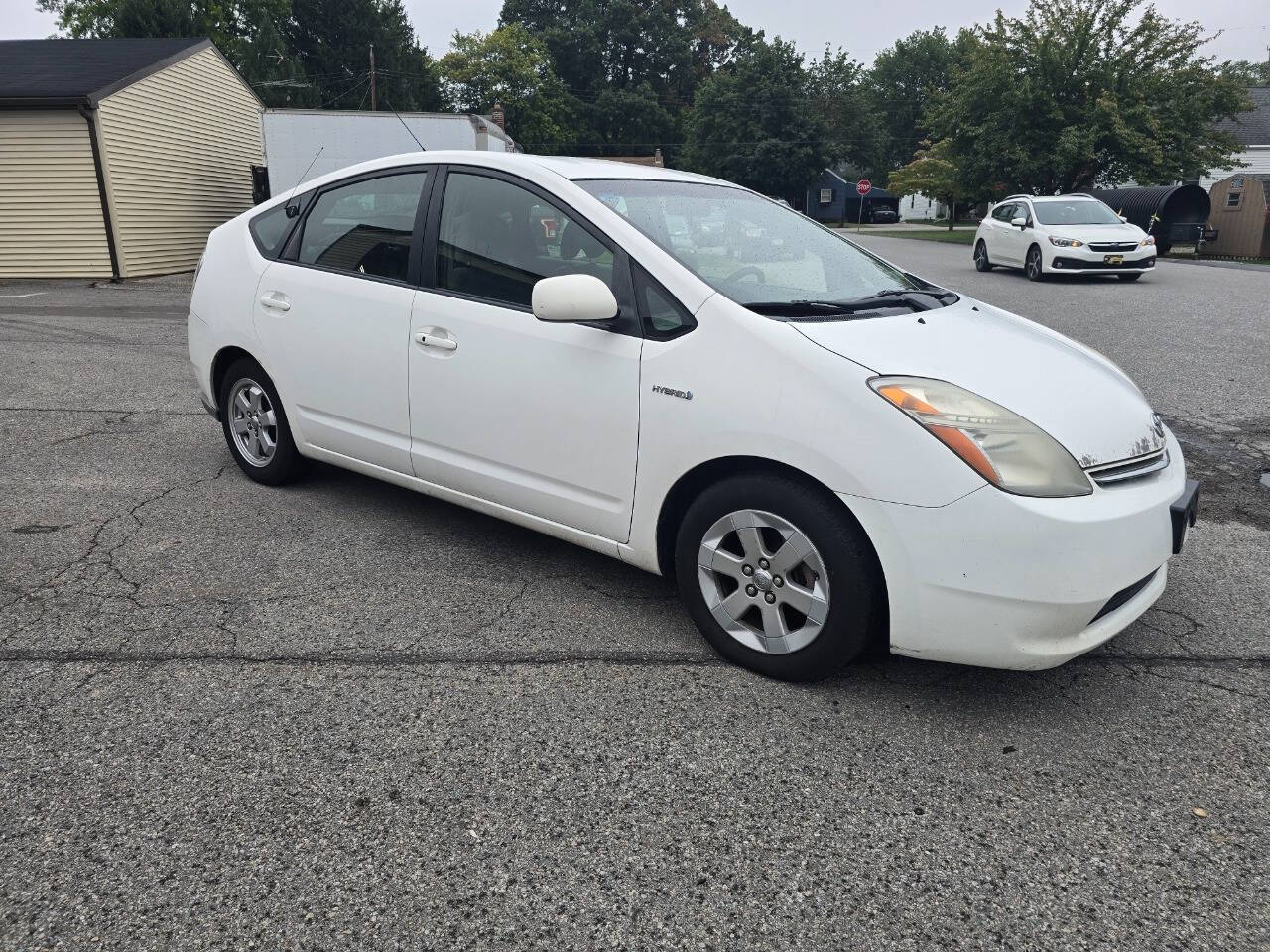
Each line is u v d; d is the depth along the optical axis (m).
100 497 4.52
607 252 3.16
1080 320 10.91
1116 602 2.70
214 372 4.72
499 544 4.04
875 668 3.05
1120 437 2.72
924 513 2.52
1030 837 2.26
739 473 2.88
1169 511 2.70
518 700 2.81
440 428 3.66
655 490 3.04
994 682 2.98
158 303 12.41
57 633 3.14
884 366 2.66
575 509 3.29
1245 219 27.23
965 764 2.55
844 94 73.81
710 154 64.81
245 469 4.75
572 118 72.88
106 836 2.17
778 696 2.86
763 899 2.04
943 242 34.62
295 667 2.96
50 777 2.38
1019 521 2.46
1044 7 29.64
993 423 2.54
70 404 6.43
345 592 3.52
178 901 1.98
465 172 3.66
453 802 2.33
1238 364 8.25
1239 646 3.25
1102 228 16.33
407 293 3.72
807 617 2.80
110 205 15.42
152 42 18.81
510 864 2.13
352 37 53.78
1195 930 1.98
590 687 2.89
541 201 3.39
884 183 83.06
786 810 2.34
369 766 2.47
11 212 15.28
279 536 4.06
